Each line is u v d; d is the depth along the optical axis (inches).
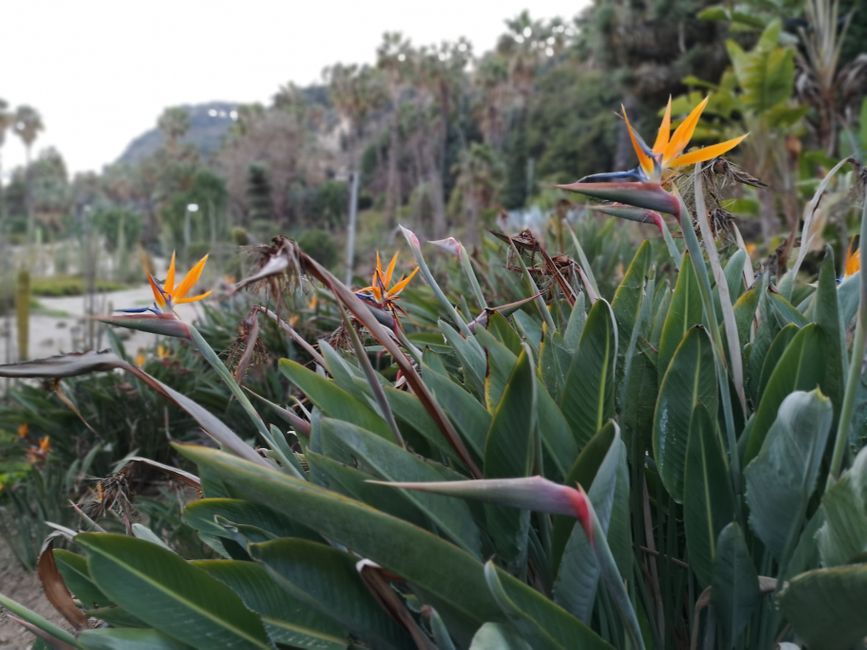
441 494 51.9
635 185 55.1
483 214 347.3
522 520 56.1
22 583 146.7
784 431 51.4
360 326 79.7
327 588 55.0
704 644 59.7
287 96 3782.0
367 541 50.0
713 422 55.8
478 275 173.2
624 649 60.1
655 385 66.0
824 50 354.6
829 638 47.4
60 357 53.3
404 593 60.1
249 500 63.8
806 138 412.2
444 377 63.0
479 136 2876.5
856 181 65.2
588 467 55.8
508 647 48.3
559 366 69.4
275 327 169.0
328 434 63.8
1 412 188.1
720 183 66.1
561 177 1167.0
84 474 162.4
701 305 67.3
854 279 71.4
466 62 2753.4
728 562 53.4
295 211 2635.3
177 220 2207.2
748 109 325.1
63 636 60.5
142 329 57.1
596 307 58.1
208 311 211.0
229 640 56.5
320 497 48.8
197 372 186.5
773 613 57.4
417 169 2844.5
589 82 1977.1
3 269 592.1
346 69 2719.0
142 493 176.6
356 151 2908.5
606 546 47.4
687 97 375.2
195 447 48.3
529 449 54.6
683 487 58.5
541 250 79.1
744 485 61.1
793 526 54.0
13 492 158.9
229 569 59.4
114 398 180.5
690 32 836.0
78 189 3496.6
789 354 58.5
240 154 2746.1
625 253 188.9
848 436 59.3
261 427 62.2
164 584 55.6
